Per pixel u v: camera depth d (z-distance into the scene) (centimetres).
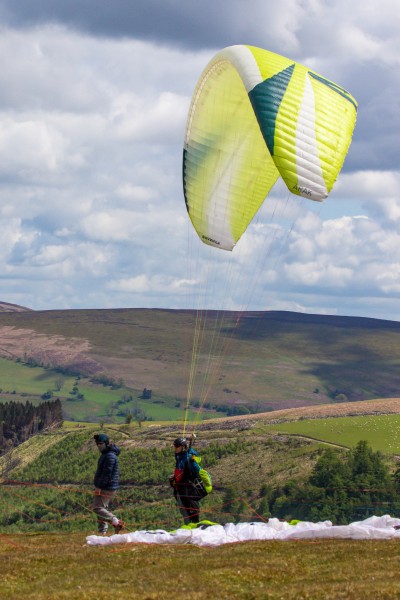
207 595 1391
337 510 10712
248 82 2519
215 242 2953
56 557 1789
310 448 13950
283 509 11319
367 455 11794
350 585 1424
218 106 2866
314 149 2383
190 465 2228
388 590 1370
